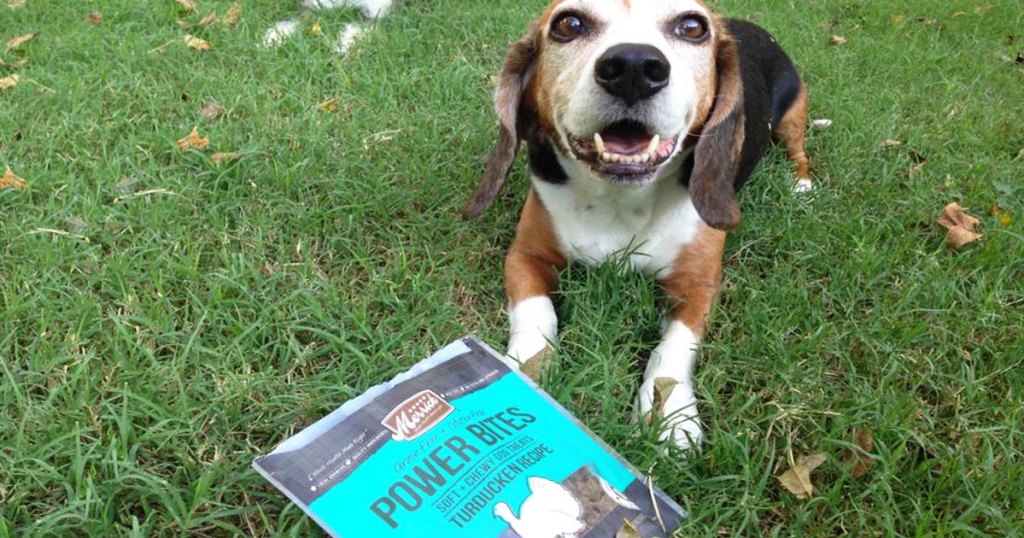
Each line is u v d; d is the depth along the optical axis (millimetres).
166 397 573
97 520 478
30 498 506
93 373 592
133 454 521
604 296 710
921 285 730
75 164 845
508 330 685
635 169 619
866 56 1254
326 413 578
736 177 815
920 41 1345
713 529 501
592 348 658
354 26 1236
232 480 514
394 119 971
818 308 708
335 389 583
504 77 710
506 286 720
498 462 511
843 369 656
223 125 947
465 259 761
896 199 876
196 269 700
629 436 567
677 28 649
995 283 747
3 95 965
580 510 494
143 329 639
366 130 942
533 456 518
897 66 1217
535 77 707
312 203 821
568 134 650
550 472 510
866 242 799
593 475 515
